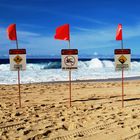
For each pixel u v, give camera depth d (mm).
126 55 10469
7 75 27828
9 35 10680
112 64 53125
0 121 8586
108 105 11195
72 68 10797
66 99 12938
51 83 21266
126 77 27750
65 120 8602
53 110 10312
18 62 10828
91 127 7754
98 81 23125
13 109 10570
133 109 10156
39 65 52188
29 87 18172
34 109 10523
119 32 10484
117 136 6898
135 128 7566
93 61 52031
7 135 7070
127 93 14758
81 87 17922
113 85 19172
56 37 10805
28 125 8055
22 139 6699
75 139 6738
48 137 6906
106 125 7941
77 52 10742
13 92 15656
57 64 54031
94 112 9781
